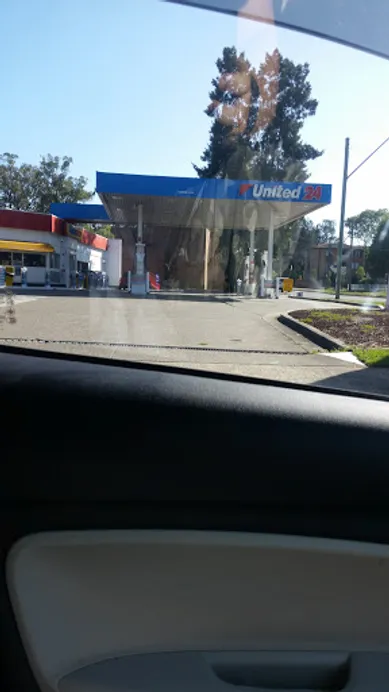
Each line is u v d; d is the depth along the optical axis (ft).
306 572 3.96
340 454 4.22
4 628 3.61
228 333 23.31
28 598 3.67
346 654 3.98
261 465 4.09
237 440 4.22
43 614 3.67
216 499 3.94
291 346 22.00
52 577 3.75
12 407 4.45
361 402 5.40
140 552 3.85
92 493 3.89
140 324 23.29
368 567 4.00
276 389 5.50
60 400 4.60
